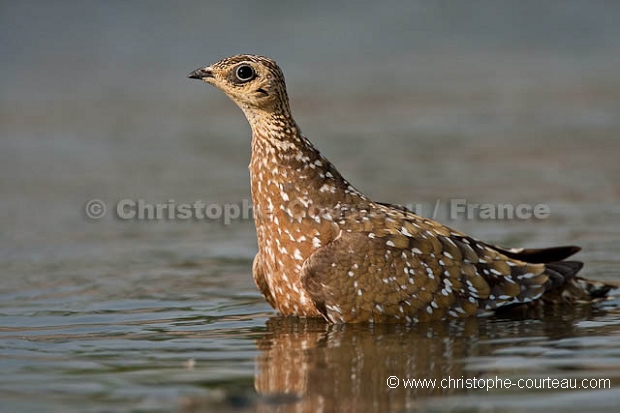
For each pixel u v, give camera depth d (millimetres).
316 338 11133
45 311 12570
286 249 11844
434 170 21750
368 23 38094
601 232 16391
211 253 16016
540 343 10773
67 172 22547
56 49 33750
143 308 12703
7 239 17156
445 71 34344
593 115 27672
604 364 9930
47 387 9367
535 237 16156
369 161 22750
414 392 9203
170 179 21672
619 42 37094
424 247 11734
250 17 37688
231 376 9719
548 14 38875
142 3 36469
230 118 28828
